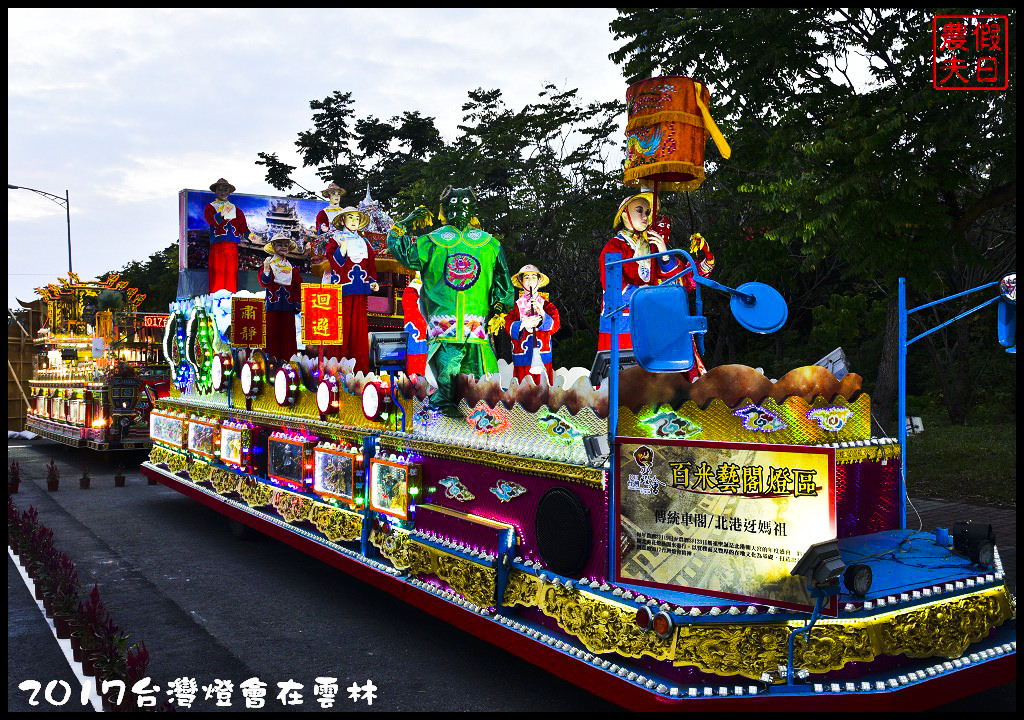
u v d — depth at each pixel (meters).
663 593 4.06
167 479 12.16
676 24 12.18
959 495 11.36
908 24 10.84
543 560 4.81
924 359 25.55
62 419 21.16
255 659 5.96
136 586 8.04
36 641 6.42
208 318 10.82
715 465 3.95
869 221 10.62
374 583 6.45
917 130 10.23
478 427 5.52
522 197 23.59
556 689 5.34
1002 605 4.44
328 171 36.38
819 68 11.79
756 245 14.73
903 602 4.00
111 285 20.84
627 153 5.95
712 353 25.34
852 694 3.79
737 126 13.96
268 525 8.62
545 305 7.64
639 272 5.83
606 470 4.34
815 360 22.72
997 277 19.30
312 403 7.96
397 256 5.86
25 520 9.72
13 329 26.56
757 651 3.83
